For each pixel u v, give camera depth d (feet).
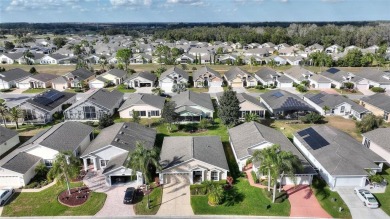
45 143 154.10
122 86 327.67
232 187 139.85
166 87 327.88
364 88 326.24
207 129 209.46
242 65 474.49
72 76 329.11
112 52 571.69
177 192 136.56
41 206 127.34
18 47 647.97
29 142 163.63
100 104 227.81
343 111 239.50
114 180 145.79
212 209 124.98
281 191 135.64
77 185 141.79
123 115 233.35
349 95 302.25
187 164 140.77
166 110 201.05
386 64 465.06
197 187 136.67
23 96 298.97
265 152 123.24
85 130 183.21
